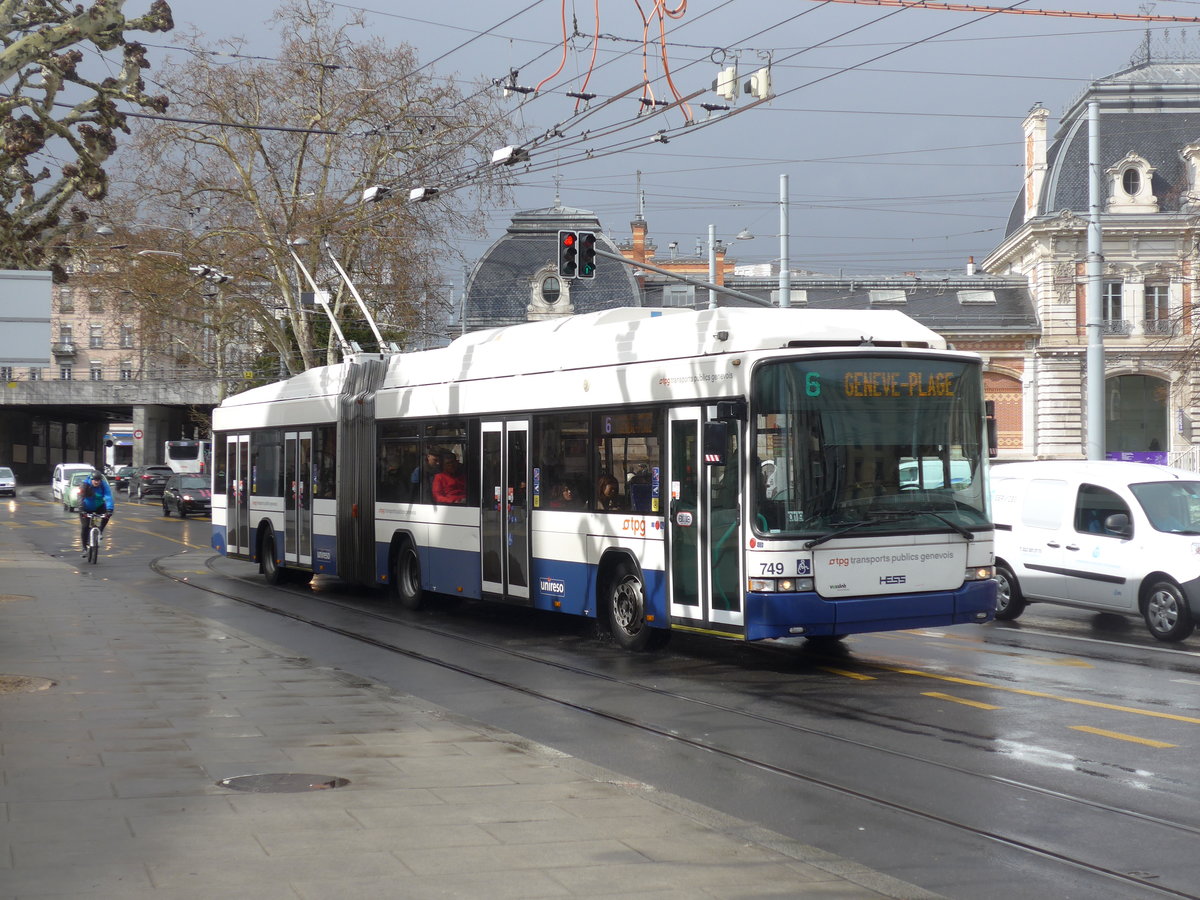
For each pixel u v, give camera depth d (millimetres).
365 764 8492
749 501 12438
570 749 9539
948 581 12938
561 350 15531
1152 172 58125
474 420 17219
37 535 41938
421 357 18891
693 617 13266
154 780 8000
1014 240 61344
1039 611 19328
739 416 12484
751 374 12500
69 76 12227
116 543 37625
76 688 11688
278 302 45969
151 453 96562
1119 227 57656
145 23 12445
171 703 10922
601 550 14695
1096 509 16656
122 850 6387
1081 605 16656
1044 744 9578
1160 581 15555
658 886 5844
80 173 12656
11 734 9531
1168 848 6938
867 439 12711
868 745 9586
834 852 6871
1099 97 58781
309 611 19328
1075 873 6492
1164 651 14664
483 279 62938
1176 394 57156
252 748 9031
